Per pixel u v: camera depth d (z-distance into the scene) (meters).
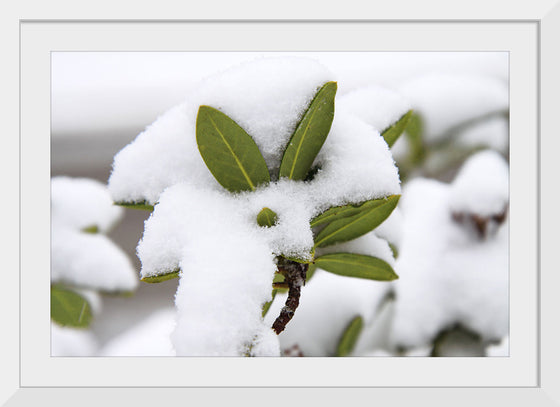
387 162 0.82
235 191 0.83
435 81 1.19
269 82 0.82
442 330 1.07
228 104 0.82
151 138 0.85
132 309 1.77
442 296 1.08
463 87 1.16
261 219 0.81
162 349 1.58
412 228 1.18
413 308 1.08
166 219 0.81
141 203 0.84
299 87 0.82
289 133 0.82
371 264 0.88
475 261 1.09
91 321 1.15
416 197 1.25
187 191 0.83
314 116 0.81
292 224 0.81
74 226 1.16
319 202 0.83
